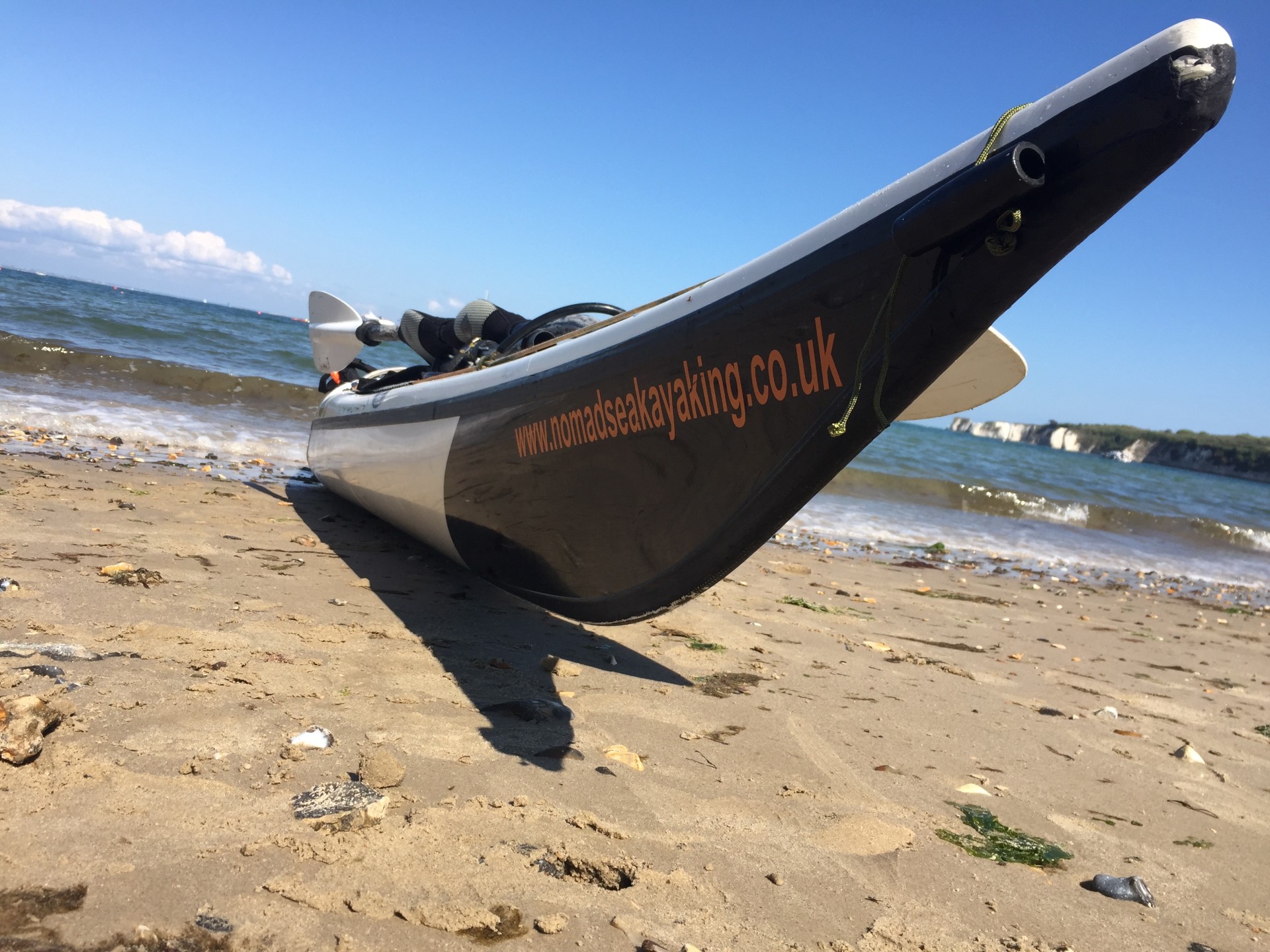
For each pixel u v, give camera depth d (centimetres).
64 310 1780
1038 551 1159
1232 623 822
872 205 223
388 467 459
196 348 1686
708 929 179
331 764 222
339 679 286
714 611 498
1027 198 187
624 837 212
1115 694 459
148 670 264
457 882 178
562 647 374
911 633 537
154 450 770
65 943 139
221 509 545
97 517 459
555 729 276
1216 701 482
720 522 275
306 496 653
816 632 487
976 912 205
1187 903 228
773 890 200
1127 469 5497
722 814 236
